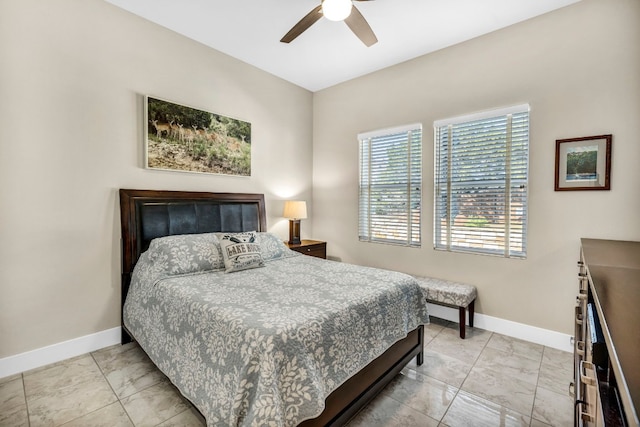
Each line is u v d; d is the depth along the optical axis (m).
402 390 1.97
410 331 2.13
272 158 3.82
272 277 2.28
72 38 2.31
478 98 2.89
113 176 2.54
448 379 2.10
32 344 2.19
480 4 2.42
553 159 2.51
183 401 1.84
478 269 2.94
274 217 3.87
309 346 1.38
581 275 1.80
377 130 3.66
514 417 1.73
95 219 2.45
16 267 2.12
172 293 1.94
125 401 1.84
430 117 3.21
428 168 3.24
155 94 2.77
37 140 2.18
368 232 3.83
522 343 2.63
